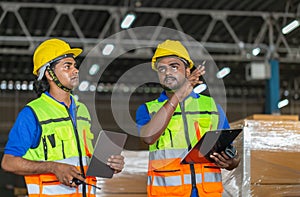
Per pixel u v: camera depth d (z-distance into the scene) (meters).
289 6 13.03
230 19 14.31
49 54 3.89
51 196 3.78
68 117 3.88
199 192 3.99
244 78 19.59
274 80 14.30
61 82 3.88
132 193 5.12
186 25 14.85
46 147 3.78
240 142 4.46
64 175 3.61
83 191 3.85
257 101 21.62
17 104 20.02
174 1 12.99
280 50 15.30
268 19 13.70
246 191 4.39
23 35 15.23
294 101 20.58
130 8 12.83
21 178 9.29
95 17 14.09
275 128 4.48
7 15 13.69
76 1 12.98
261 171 4.42
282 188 4.43
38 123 3.78
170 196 3.98
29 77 19.20
